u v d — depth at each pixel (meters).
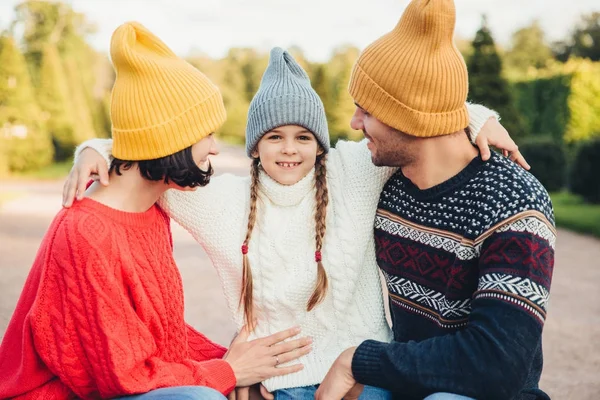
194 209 2.29
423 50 2.00
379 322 2.44
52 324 1.92
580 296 6.29
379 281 2.46
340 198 2.35
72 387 1.97
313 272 2.30
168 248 2.26
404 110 2.04
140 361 1.95
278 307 2.31
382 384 1.98
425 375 1.91
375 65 2.06
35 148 20.58
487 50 17.47
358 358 2.01
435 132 2.05
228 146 31.48
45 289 1.92
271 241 2.30
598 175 13.05
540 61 50.84
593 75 17.36
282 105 2.22
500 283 1.88
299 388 2.25
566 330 5.16
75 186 2.01
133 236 2.06
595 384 3.99
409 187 2.25
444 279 2.14
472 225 2.03
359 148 2.45
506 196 1.97
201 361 2.42
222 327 5.09
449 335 1.96
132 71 1.96
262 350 2.25
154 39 2.06
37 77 30.44
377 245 2.37
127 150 2.00
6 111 20.09
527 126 18.56
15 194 14.62
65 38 34.72
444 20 1.96
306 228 2.32
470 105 2.24
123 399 1.95
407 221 2.23
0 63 20.33
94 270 1.90
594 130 17.31
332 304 2.35
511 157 2.23
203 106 2.02
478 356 1.84
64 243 1.91
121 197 2.07
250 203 2.31
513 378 1.83
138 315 2.02
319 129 2.28
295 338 2.35
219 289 6.29
